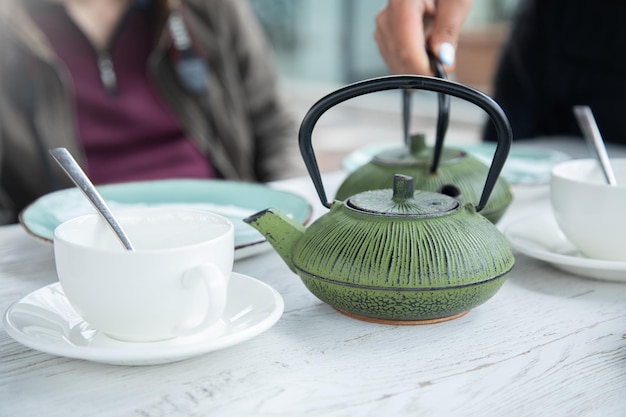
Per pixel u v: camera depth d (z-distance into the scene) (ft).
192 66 5.23
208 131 5.36
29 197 4.97
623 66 5.24
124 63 5.06
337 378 1.65
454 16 2.60
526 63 5.59
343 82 14.25
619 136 5.35
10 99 4.82
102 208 1.77
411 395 1.58
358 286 1.79
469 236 1.83
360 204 1.91
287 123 5.88
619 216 2.14
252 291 1.92
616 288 2.22
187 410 1.52
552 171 2.34
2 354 1.77
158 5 5.05
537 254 2.26
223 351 1.77
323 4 14.07
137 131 5.06
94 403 1.54
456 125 11.73
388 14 2.72
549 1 5.47
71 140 4.85
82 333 1.77
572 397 1.60
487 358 1.75
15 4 4.70
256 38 5.81
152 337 1.69
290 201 2.82
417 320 1.90
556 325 1.95
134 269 1.58
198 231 1.84
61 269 1.67
